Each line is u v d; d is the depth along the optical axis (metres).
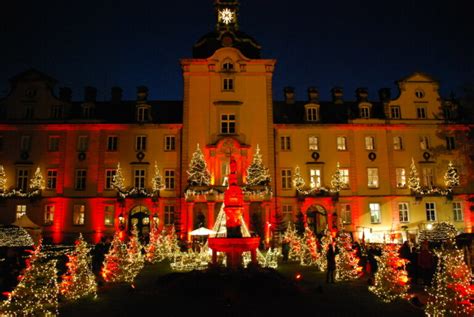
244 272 20.34
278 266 29.55
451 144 49.66
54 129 48.22
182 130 47.91
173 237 38.22
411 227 47.34
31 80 49.16
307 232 33.19
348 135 49.16
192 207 43.00
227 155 45.97
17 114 48.50
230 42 48.59
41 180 46.78
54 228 46.09
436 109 50.16
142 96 49.78
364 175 48.38
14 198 46.50
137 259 26.39
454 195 48.41
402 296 17.41
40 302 14.28
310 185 47.97
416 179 47.91
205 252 33.19
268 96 47.84
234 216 23.06
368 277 23.67
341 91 53.56
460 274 13.36
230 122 47.34
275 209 46.50
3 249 22.38
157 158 47.97
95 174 47.50
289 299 17.58
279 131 48.88
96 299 17.88
